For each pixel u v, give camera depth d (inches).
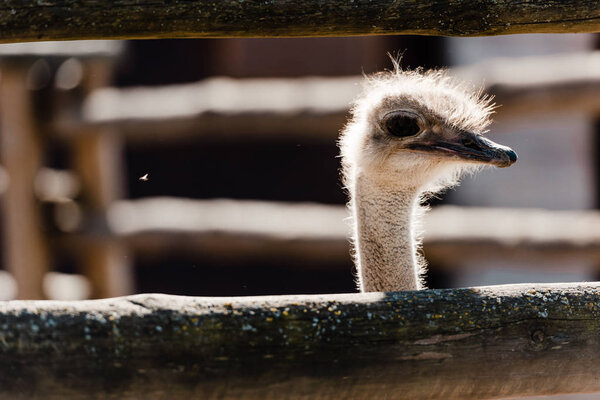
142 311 159.9
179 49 685.9
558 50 703.1
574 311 173.3
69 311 158.1
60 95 475.5
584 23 189.5
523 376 172.7
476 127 268.8
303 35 189.5
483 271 665.0
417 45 673.6
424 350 168.4
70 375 156.4
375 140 271.9
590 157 668.7
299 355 163.9
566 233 436.5
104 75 490.6
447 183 282.0
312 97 477.4
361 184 277.9
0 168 483.8
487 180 718.5
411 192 274.4
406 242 275.6
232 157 695.1
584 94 426.3
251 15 185.9
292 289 674.8
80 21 184.4
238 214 478.6
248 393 163.5
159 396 159.8
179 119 480.1
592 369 174.6
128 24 185.0
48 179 482.9
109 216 480.7
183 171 697.6
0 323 155.5
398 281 274.2
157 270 680.4
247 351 161.9
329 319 165.6
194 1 185.0
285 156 690.8
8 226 472.7
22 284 470.6
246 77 687.7
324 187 688.4
